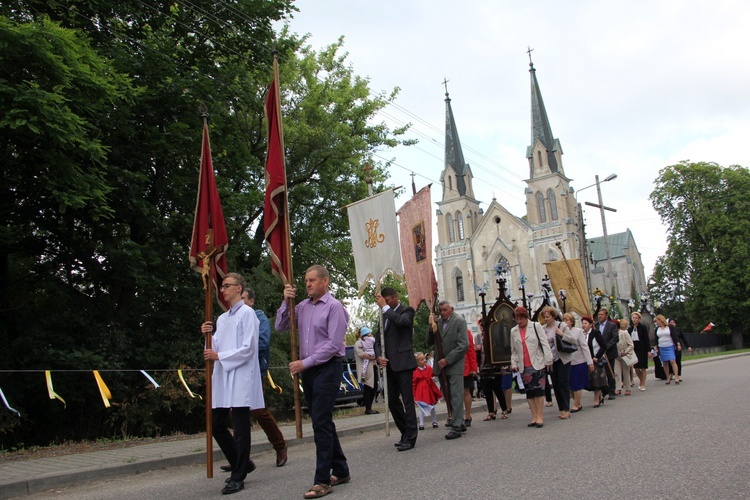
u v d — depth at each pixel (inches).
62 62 453.4
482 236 2849.4
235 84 708.7
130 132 544.4
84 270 580.4
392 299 347.6
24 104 420.8
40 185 483.8
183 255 593.9
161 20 667.4
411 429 331.9
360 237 423.8
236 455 250.7
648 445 277.0
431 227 429.4
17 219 541.3
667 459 242.1
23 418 455.5
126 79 512.4
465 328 376.2
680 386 649.6
